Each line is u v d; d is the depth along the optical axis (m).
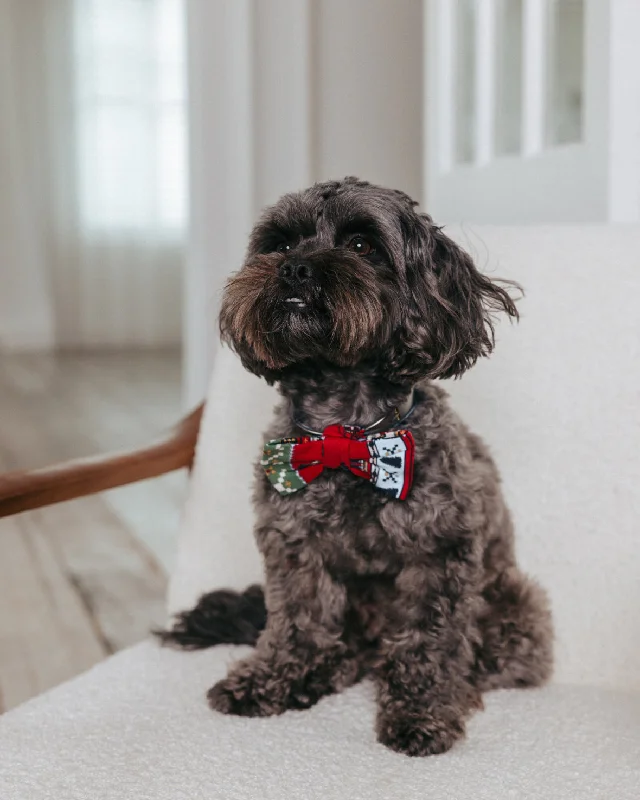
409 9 4.68
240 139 4.38
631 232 2.16
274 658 1.93
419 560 1.88
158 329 12.88
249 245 2.16
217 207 4.41
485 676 1.95
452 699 1.80
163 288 12.81
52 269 12.50
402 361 1.92
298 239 2.05
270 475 1.87
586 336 2.11
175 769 1.58
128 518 5.01
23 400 8.52
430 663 1.83
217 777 1.56
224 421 2.33
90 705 1.83
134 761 1.61
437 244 2.00
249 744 1.68
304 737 1.71
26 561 4.34
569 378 2.11
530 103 3.07
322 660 1.94
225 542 2.30
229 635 2.11
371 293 1.83
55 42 11.95
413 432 1.88
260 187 4.46
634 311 2.09
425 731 1.67
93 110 12.21
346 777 1.56
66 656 3.33
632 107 2.68
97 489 2.12
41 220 12.36
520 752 1.64
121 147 12.38
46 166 12.24
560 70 2.99
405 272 1.94
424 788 1.52
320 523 1.90
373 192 1.98
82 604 3.81
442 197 3.66
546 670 1.98
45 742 1.67
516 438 2.13
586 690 1.93
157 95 12.32
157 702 1.85
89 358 11.68
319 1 4.52
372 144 4.71
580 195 2.85
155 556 4.39
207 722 1.77
